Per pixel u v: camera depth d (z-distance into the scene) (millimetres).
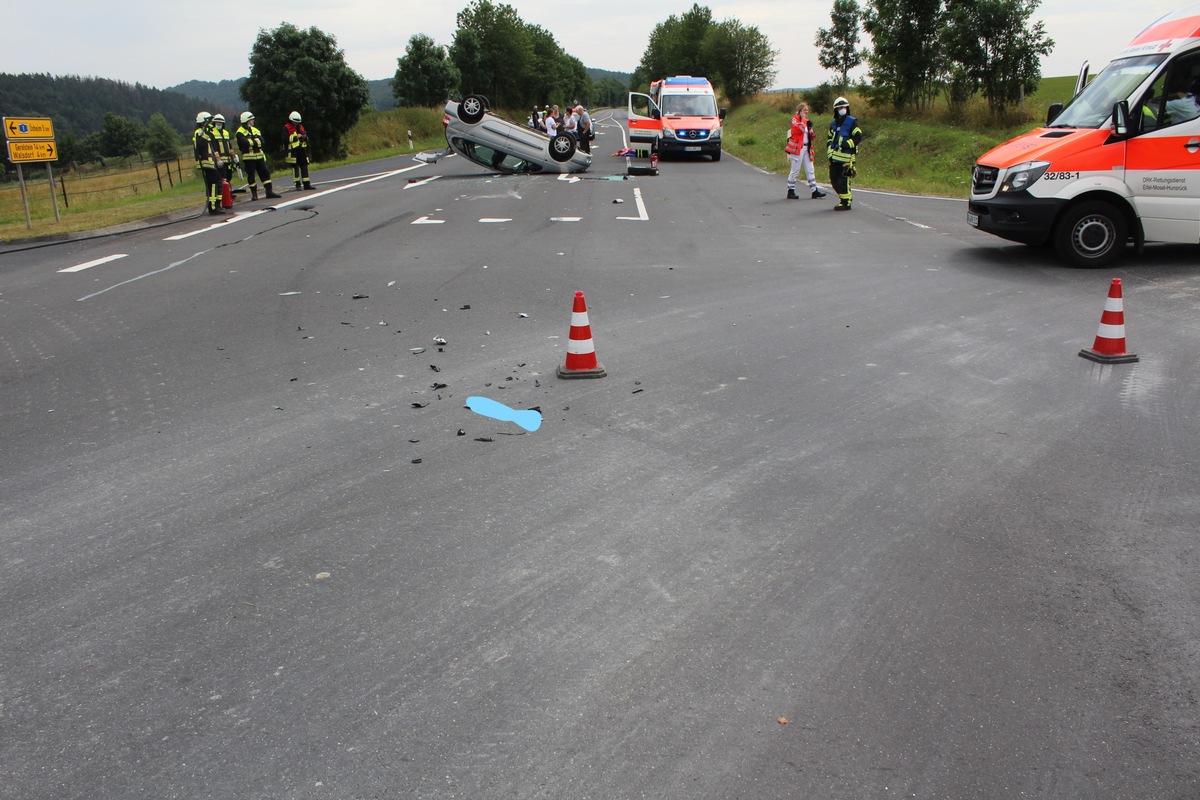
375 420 5629
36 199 37125
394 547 3986
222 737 2793
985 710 2895
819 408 5762
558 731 2799
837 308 8570
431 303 8992
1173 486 4566
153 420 5699
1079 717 2863
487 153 23203
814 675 3072
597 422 5547
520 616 3436
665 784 2576
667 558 3871
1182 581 3674
